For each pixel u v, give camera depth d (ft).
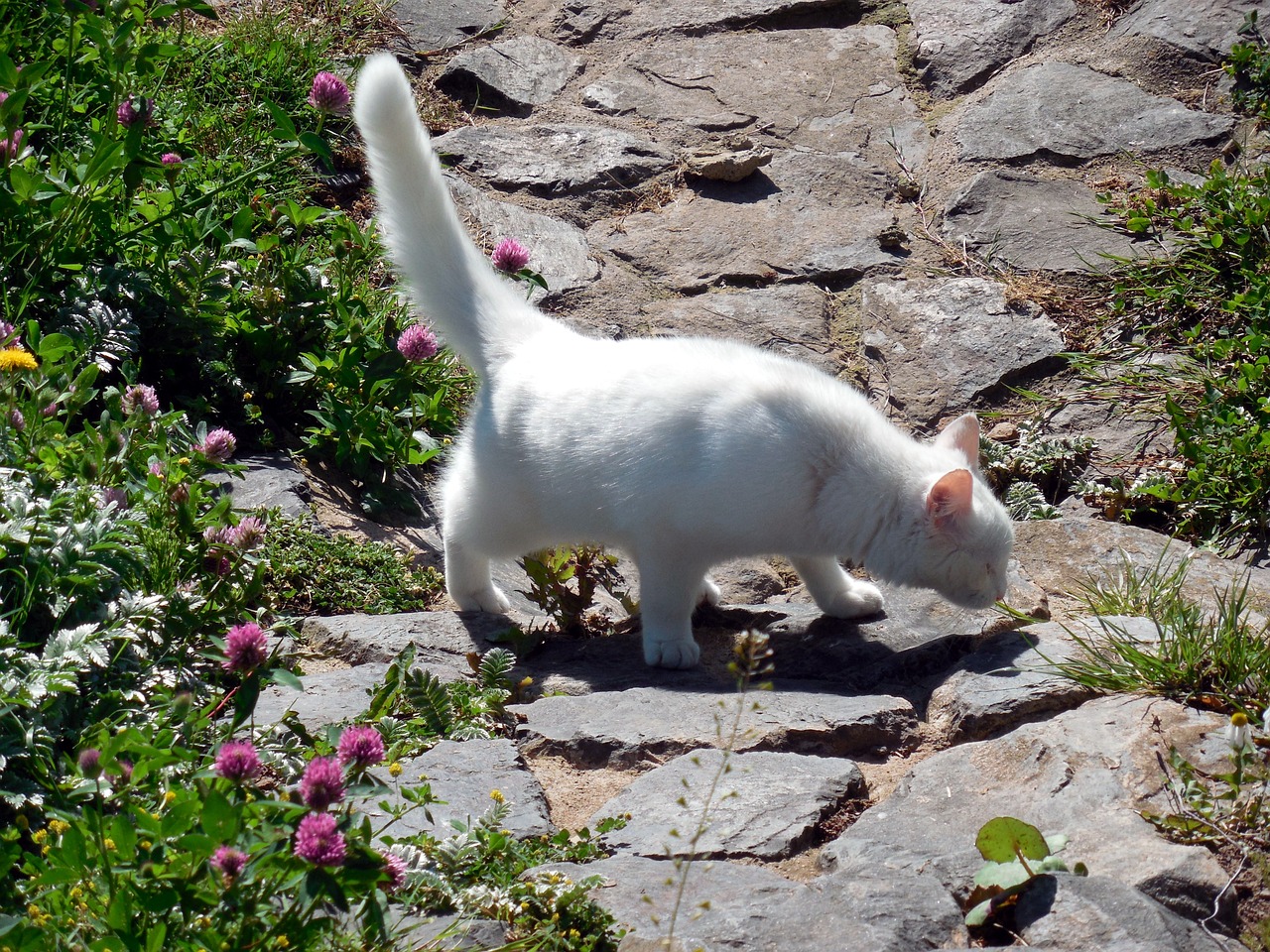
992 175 25.40
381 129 16.07
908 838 10.12
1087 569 16.43
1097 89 27.09
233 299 19.36
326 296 19.61
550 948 8.87
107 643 11.62
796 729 12.16
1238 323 21.66
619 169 26.30
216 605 12.89
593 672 14.52
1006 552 14.64
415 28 29.96
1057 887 9.16
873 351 22.27
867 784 11.51
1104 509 19.04
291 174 23.91
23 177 16.28
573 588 17.46
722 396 14.32
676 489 14.11
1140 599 14.58
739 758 11.57
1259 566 17.43
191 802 8.33
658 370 14.70
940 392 21.44
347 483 18.92
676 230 24.93
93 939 8.07
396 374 19.04
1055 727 11.39
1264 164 24.59
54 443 13.11
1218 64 27.07
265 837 8.16
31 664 10.68
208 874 8.17
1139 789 10.42
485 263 17.06
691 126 27.53
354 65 27.55
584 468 14.55
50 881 8.27
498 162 26.21
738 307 22.98
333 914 8.76
